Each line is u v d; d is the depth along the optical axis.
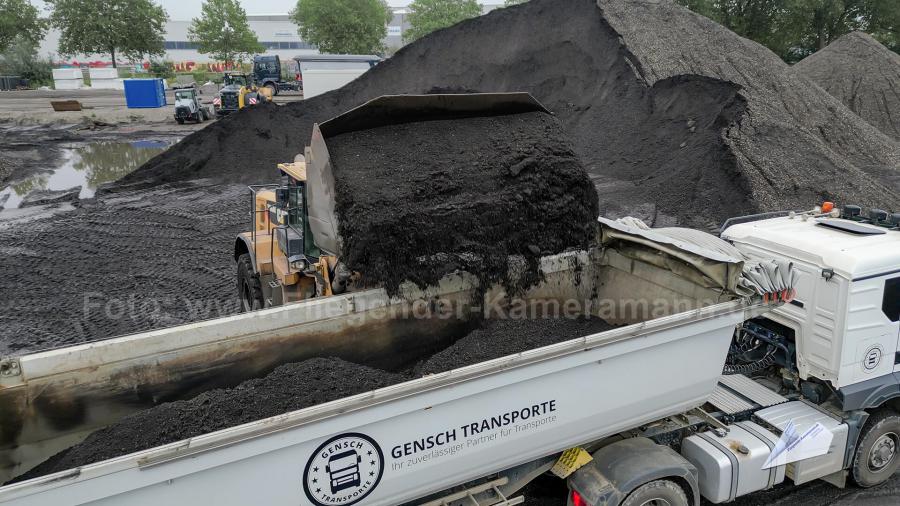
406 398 3.00
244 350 4.21
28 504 2.31
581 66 19.20
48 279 9.51
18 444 3.58
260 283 7.22
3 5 53.25
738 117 13.30
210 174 17.55
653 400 3.95
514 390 3.37
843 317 4.28
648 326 3.65
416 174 4.98
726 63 17.42
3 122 28.72
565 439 3.71
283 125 19.92
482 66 22.08
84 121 28.56
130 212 13.66
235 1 54.41
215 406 3.68
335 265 5.07
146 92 34.22
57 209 13.92
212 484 2.68
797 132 13.41
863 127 16.19
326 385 3.98
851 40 23.64
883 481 4.98
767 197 11.48
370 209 4.62
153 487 2.56
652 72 17.11
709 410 4.70
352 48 53.72
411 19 59.19
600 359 3.56
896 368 4.63
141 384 3.89
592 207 5.50
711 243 4.48
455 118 5.62
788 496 4.86
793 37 35.41
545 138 5.59
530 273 5.18
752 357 5.20
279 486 2.83
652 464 3.83
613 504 3.71
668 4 20.33
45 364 3.57
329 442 2.89
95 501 2.45
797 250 4.56
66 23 50.03
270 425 2.69
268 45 83.00
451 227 4.81
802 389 4.82
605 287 5.48
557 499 4.71
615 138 16.11
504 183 5.16
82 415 3.74
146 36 52.31
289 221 6.23
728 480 4.14
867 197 11.94
